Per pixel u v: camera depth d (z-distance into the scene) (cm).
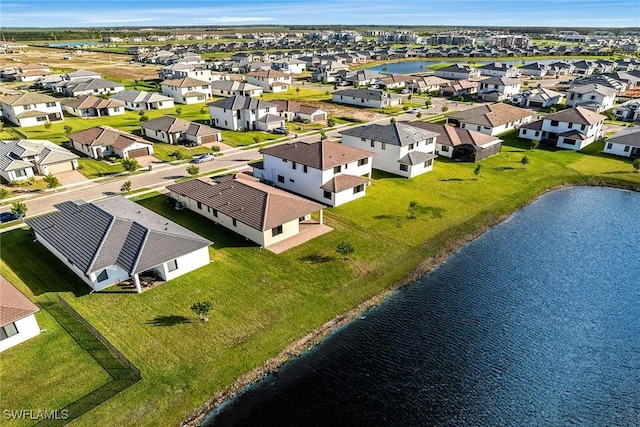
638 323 3378
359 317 3341
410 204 4956
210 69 19062
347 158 5444
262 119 8712
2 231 4444
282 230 4319
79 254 3562
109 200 4462
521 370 2883
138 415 2431
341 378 2755
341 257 4056
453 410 2564
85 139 7069
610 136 7856
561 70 17550
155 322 3131
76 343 2928
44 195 5409
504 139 8262
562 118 7794
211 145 7688
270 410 2516
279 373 2777
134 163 6153
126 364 2755
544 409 2597
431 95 13538
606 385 2789
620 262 4225
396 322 3303
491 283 3850
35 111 9100
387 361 2909
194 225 4625
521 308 3522
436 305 3525
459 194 5606
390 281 3781
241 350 2897
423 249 4291
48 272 3722
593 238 4681
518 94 11825
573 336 3222
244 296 3453
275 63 18938
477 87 13562
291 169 5512
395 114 10588
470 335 3191
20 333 2908
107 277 3497
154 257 3506
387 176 6166
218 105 8969
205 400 2556
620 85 12594
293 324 3170
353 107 11500
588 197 5794
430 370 2848
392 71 19625
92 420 2384
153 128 7925
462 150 6900
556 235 4738
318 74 16538
